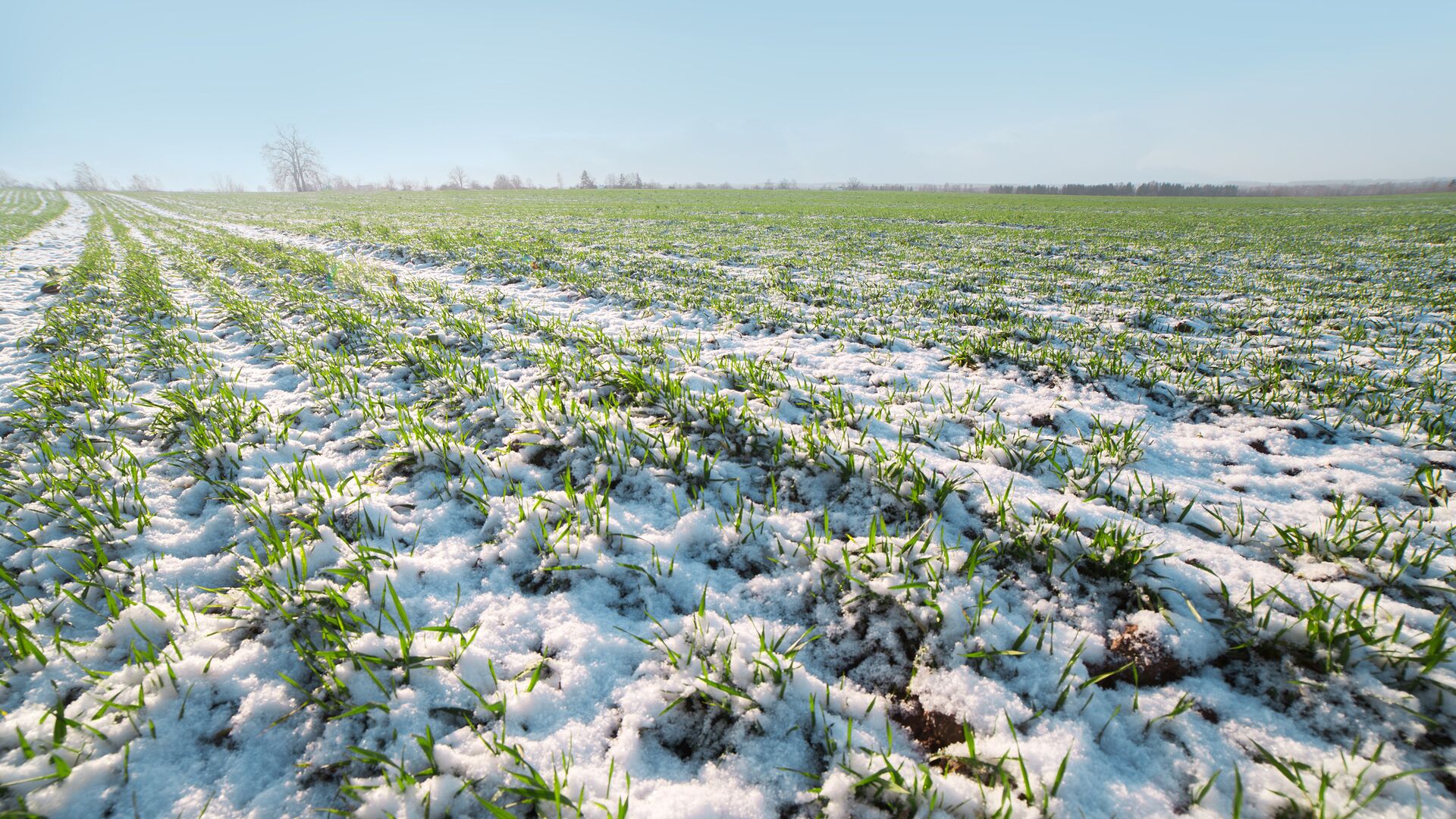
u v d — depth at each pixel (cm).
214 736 158
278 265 966
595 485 265
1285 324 581
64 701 166
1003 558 217
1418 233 1603
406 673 171
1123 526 230
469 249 1132
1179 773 146
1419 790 136
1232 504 260
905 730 162
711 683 164
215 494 265
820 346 500
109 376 412
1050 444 308
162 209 3553
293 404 371
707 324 579
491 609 201
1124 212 2772
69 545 224
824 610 201
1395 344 505
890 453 287
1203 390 387
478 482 272
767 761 153
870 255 1140
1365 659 166
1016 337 524
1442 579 196
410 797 139
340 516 245
